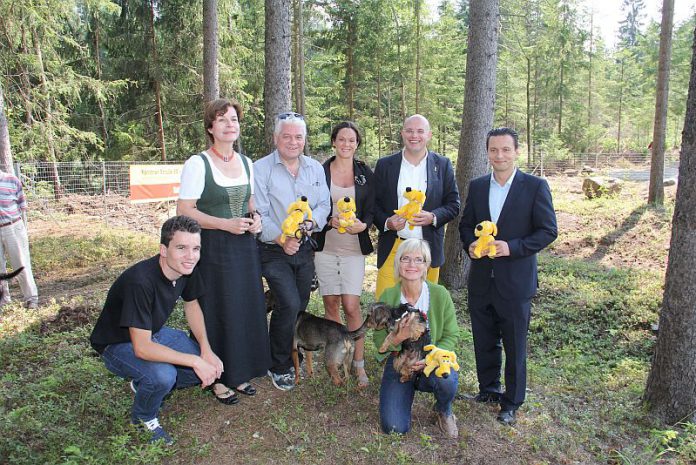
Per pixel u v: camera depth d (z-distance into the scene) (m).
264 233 3.66
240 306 3.50
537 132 36.81
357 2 24.20
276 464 3.09
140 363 3.18
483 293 3.73
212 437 3.34
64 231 12.28
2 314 5.94
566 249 11.28
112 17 18.89
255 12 21.77
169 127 19.98
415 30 26.50
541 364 5.34
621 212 12.97
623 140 45.19
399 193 4.24
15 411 3.33
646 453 3.44
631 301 6.89
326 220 3.86
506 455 3.31
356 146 3.99
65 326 5.45
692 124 3.57
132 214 14.75
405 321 3.21
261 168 3.73
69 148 16.92
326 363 3.86
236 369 3.55
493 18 6.97
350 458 3.15
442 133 33.00
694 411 3.84
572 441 3.53
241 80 18.14
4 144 8.95
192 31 17.67
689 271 3.72
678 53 35.31
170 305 3.21
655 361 4.02
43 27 14.77
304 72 23.38
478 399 4.00
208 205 3.36
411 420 3.62
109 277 8.52
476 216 3.78
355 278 4.12
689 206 3.67
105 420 3.46
